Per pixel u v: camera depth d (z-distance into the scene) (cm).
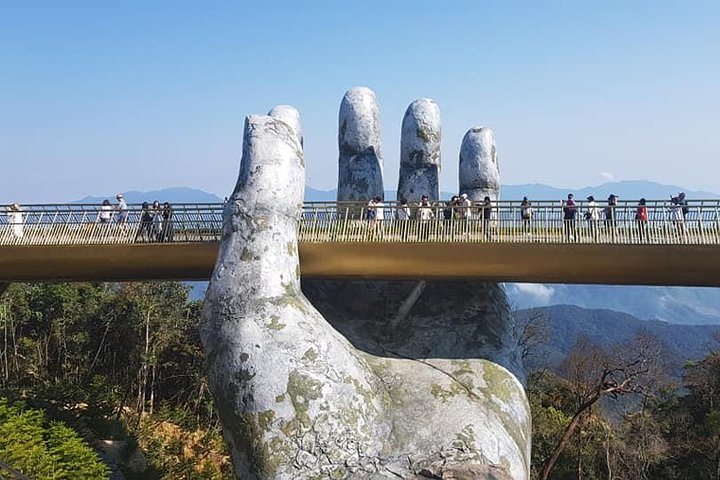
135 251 1641
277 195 1440
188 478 2492
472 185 1930
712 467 3609
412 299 1653
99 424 2339
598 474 3516
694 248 1422
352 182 1986
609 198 1507
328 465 1252
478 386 1472
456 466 1245
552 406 4100
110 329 3706
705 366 4353
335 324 1672
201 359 3791
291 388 1282
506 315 1742
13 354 3497
